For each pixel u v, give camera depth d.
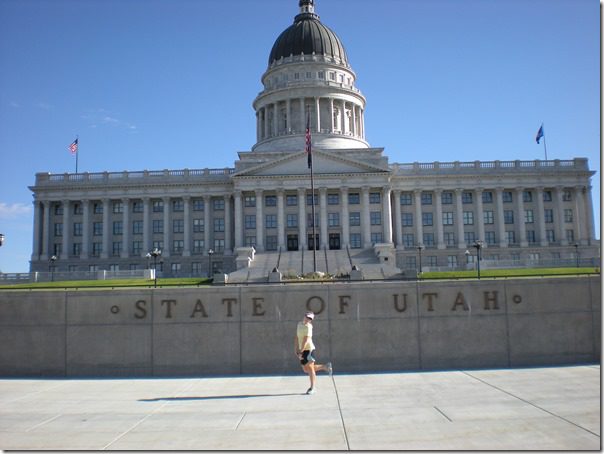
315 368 16.88
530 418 13.16
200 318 20.62
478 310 20.69
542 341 20.61
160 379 19.66
